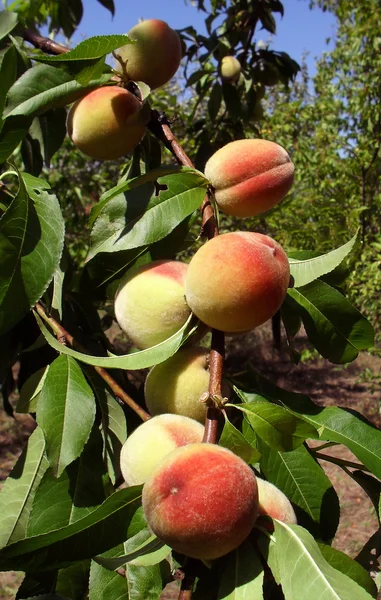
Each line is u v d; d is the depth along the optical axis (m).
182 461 0.93
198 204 1.36
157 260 1.45
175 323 1.27
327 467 6.59
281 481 1.39
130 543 1.22
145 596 1.22
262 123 6.95
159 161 1.80
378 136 6.47
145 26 1.51
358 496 5.95
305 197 6.55
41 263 1.31
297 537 1.00
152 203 1.34
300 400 1.46
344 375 9.87
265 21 3.67
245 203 1.37
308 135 8.40
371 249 5.63
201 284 1.13
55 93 1.46
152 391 1.30
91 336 1.90
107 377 1.43
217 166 1.37
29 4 2.47
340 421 1.39
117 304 1.34
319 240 5.44
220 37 3.53
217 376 1.15
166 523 0.89
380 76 6.95
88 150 1.53
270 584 1.28
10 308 1.26
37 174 1.93
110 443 1.49
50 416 1.25
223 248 1.13
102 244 1.33
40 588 1.37
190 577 1.02
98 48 1.27
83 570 1.40
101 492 1.39
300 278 1.43
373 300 5.69
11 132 1.46
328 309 1.52
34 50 2.19
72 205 5.98
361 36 7.12
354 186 6.68
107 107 1.46
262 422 1.13
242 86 3.54
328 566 0.96
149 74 1.53
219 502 0.88
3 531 1.39
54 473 1.20
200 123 3.91
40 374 1.53
